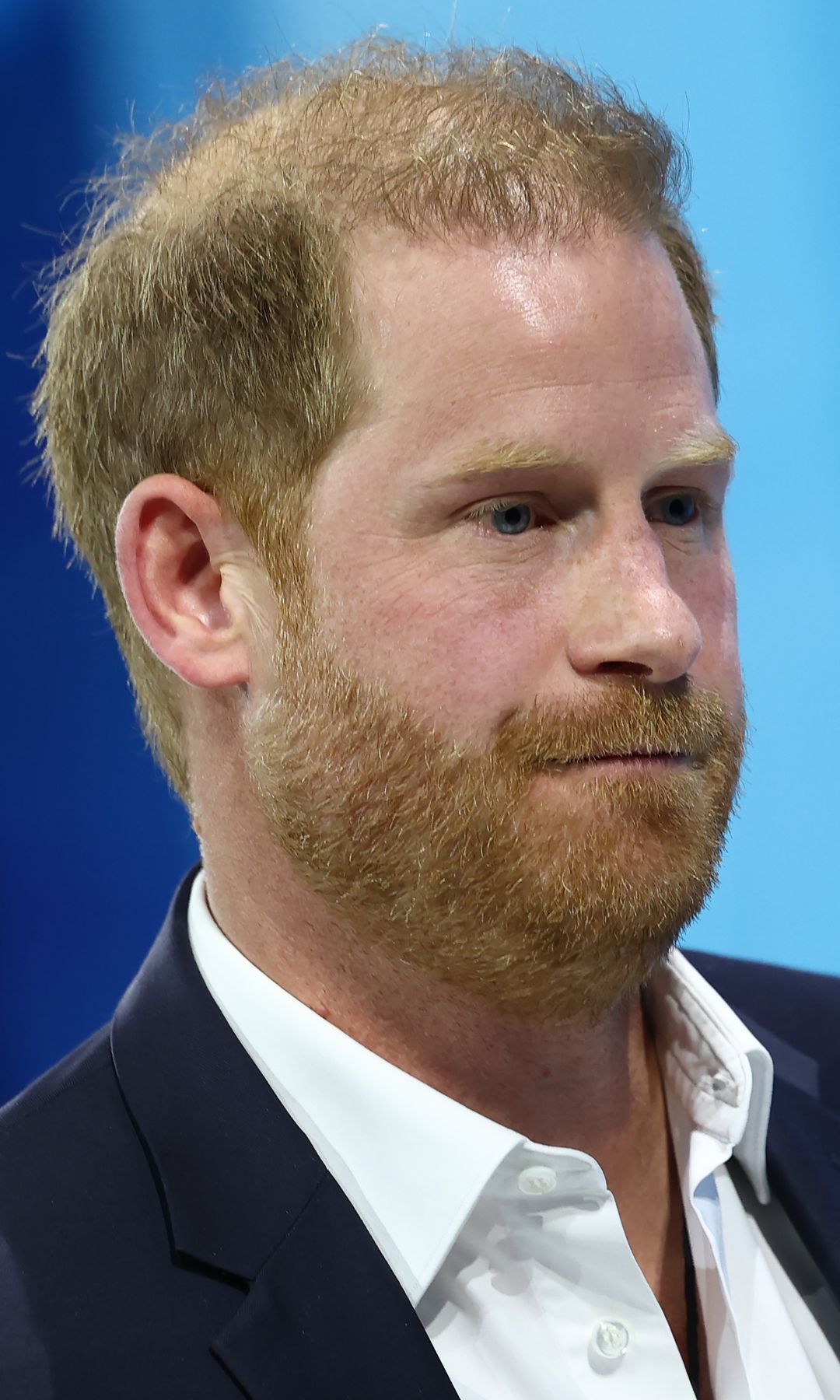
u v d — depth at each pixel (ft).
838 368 23.07
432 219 10.84
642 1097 13.02
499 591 10.71
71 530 14.16
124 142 14.62
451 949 11.01
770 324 23.25
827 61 22.76
